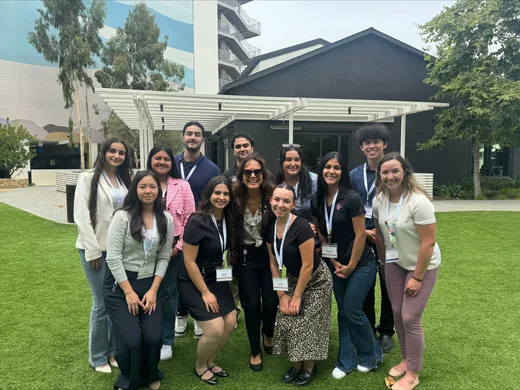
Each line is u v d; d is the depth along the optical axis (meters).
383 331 3.31
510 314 3.81
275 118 10.05
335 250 2.73
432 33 12.59
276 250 2.72
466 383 2.66
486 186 14.56
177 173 3.27
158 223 2.64
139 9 23.34
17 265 5.51
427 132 13.98
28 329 3.50
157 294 2.72
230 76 40.69
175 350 3.23
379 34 13.28
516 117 11.22
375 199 2.75
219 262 2.74
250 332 2.88
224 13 37.53
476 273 5.10
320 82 13.16
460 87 11.77
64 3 21.64
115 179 2.87
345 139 12.91
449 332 3.44
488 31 11.55
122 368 2.50
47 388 2.62
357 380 2.73
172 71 24.19
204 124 12.92
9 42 24.70
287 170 3.01
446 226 8.22
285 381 2.71
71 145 25.06
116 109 8.36
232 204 2.77
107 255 2.50
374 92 13.55
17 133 21.59
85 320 3.70
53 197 14.78
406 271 2.60
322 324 2.64
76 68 22.20
